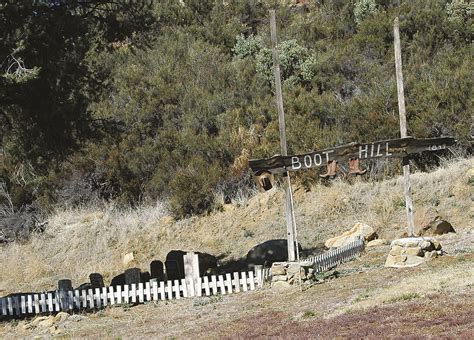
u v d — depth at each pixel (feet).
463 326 55.21
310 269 95.30
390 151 92.99
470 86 158.30
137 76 197.57
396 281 82.89
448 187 140.26
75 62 106.63
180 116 185.37
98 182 175.32
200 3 246.27
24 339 84.74
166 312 91.71
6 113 115.75
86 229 162.81
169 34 228.43
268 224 147.23
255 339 62.75
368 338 55.26
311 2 241.96
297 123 169.68
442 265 87.35
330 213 144.87
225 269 125.29
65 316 94.48
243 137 170.50
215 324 77.87
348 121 168.35
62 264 152.87
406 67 182.91
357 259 108.37
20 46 94.17
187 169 166.09
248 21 242.99
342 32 216.13
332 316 69.92
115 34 117.50
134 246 152.97
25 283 145.18
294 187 156.46
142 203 170.40
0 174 170.50
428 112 156.04
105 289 99.81
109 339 78.28
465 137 152.15
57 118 107.24
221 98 185.88
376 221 135.54
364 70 187.42
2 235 166.81
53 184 175.32
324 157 93.61
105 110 186.19
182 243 149.69
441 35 194.08
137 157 173.78
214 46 223.10
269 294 92.58
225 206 157.79
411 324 58.59
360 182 153.07
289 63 195.83
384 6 218.79
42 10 104.32
